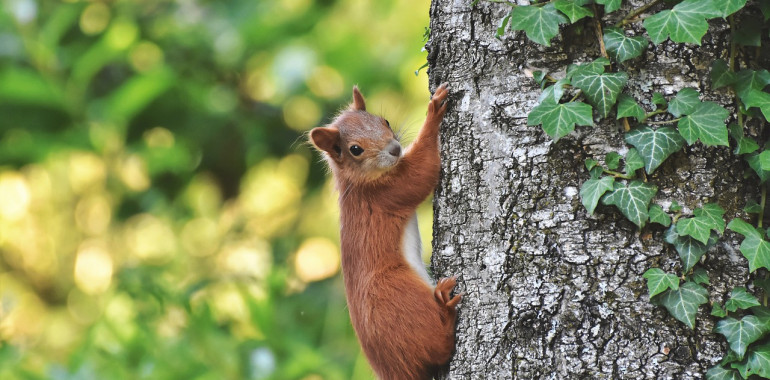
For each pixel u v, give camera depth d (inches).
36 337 585.0
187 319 439.8
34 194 628.1
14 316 629.3
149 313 450.0
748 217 212.7
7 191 665.0
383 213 302.7
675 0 213.8
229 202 605.9
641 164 210.5
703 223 206.7
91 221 620.1
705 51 214.8
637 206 209.8
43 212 626.5
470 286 238.2
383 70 585.3
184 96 548.7
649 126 213.0
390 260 292.4
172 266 557.9
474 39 239.9
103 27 590.9
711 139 205.0
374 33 608.4
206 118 555.2
